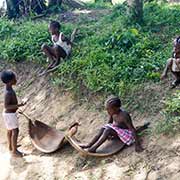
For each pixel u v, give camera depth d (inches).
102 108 167.2
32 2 278.2
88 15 266.5
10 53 222.2
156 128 143.5
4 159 162.1
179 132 138.2
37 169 150.4
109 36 206.2
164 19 219.8
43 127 166.2
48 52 200.7
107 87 170.9
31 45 221.1
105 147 147.0
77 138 159.2
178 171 126.4
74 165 146.7
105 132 144.5
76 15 270.2
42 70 207.2
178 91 153.6
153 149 137.4
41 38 223.1
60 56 198.2
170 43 189.2
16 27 251.1
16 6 279.6
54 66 199.6
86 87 178.4
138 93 163.0
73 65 190.2
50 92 191.8
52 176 144.8
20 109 189.2
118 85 168.9
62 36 197.8
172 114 146.3
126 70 173.9
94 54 190.4
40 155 158.4
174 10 233.1
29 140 170.9
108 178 135.0
